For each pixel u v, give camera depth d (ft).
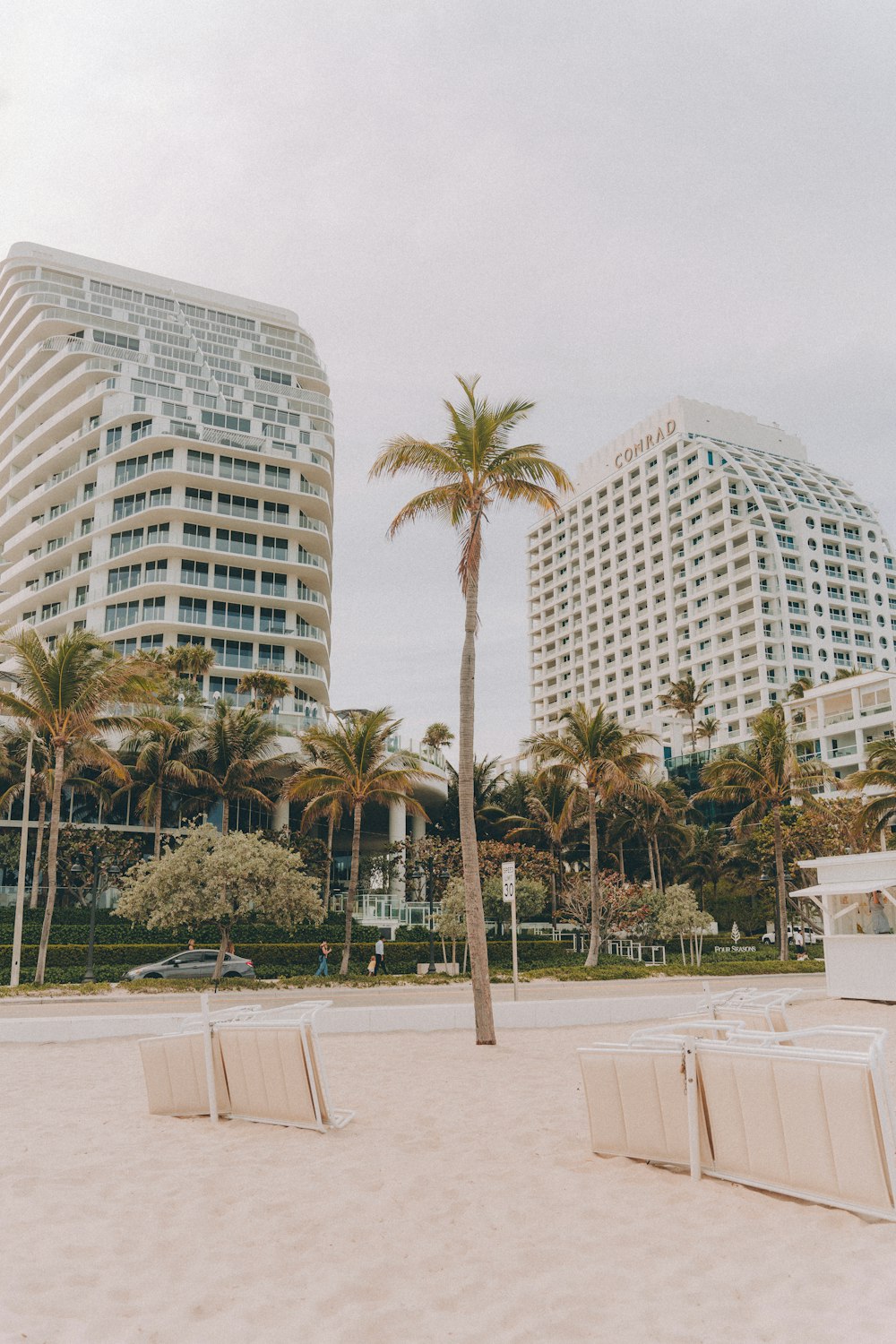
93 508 234.58
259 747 146.30
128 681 108.99
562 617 471.62
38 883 137.39
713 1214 17.83
